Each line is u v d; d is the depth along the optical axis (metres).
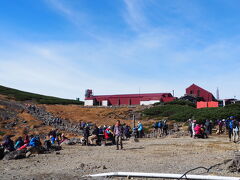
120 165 10.47
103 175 8.57
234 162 9.16
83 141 19.92
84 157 12.98
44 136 31.95
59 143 22.22
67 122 43.78
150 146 17.48
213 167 9.64
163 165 10.30
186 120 40.06
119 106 64.75
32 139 15.90
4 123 37.09
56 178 8.05
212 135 26.97
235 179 7.56
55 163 11.39
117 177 8.56
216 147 16.28
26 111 47.06
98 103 73.88
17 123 38.09
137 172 8.88
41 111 50.75
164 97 67.62
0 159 13.05
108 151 15.37
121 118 50.72
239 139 21.20
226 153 13.39
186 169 9.47
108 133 19.89
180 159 11.76
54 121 42.09
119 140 16.25
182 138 24.05
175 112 47.84
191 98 63.47
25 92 88.88
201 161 11.09
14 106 48.91
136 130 26.72
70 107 61.84
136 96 70.62
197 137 23.28
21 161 12.07
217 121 31.77
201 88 67.38
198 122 34.69
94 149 16.72
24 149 14.36
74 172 9.18
